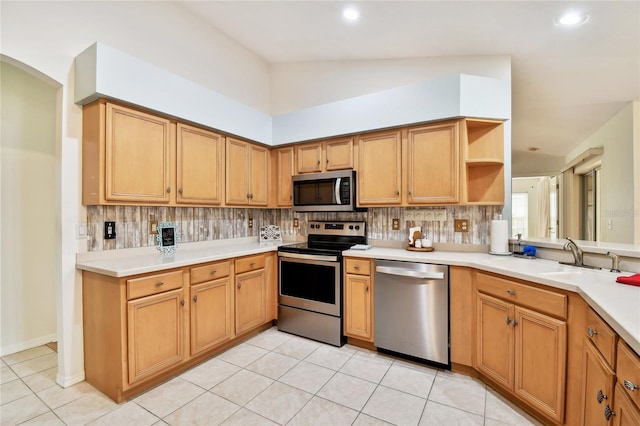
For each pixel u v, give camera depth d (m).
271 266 3.07
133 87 2.08
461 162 2.39
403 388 2.01
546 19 1.98
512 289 1.79
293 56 3.46
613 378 1.10
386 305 2.45
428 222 2.82
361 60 3.20
